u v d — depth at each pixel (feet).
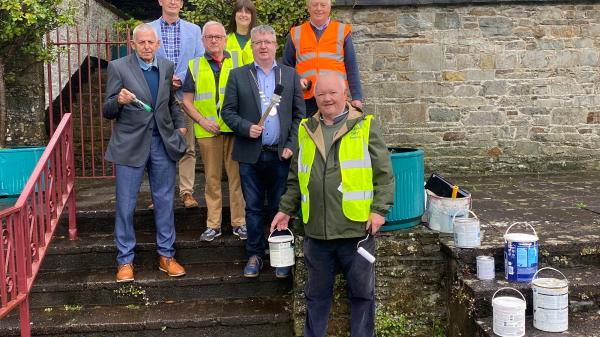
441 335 13.75
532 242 12.44
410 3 24.32
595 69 25.38
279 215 12.34
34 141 21.68
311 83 15.24
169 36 16.28
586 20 25.09
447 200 13.82
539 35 25.07
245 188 14.06
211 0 21.04
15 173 16.78
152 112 13.98
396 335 13.76
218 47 14.57
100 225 16.37
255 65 13.62
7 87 21.42
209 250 15.47
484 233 14.62
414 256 13.89
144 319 13.46
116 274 14.82
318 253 11.82
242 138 13.67
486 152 25.52
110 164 23.70
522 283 12.45
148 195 18.75
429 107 25.17
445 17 24.73
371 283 11.96
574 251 13.44
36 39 19.92
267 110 13.12
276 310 13.82
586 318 12.06
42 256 13.35
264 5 20.59
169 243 14.58
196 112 14.79
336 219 11.34
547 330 11.44
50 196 14.42
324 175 11.36
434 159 25.45
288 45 15.76
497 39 25.00
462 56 25.00
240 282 14.51
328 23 15.46
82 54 26.63
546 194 20.36
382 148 11.52
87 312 13.94
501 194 20.58
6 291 11.76
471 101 25.22
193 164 16.47
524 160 25.67
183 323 13.39
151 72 14.10
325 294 12.15
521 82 25.27
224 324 13.48
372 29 24.63
